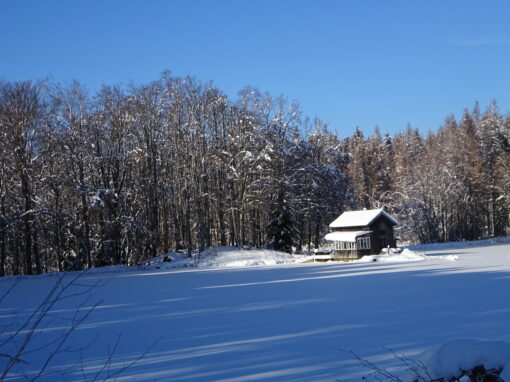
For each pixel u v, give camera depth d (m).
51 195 42.00
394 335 10.65
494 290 17.44
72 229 42.75
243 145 49.53
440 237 67.62
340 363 8.70
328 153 62.50
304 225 59.47
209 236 49.34
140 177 47.06
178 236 49.22
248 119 50.09
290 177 51.94
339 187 57.44
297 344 10.34
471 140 71.25
